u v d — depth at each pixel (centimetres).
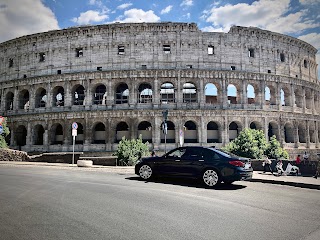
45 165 3556
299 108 6272
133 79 5525
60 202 1286
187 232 880
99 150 5406
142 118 5369
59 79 5812
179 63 5628
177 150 2011
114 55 5725
